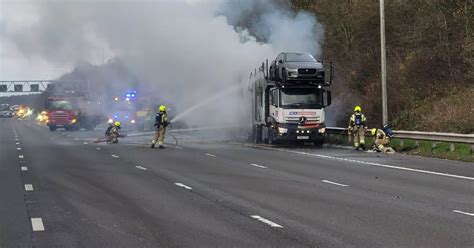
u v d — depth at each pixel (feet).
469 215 35.70
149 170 63.87
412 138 87.35
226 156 81.51
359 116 92.22
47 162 74.23
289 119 97.45
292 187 49.37
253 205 40.19
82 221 34.81
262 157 79.51
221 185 51.03
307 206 39.58
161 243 28.78
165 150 93.91
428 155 79.92
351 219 34.68
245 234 30.68
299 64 96.94
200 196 44.62
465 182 51.52
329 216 35.76
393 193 45.39
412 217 35.17
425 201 41.29
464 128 89.92
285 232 31.09
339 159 75.82
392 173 59.21
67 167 67.72
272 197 43.83
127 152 90.12
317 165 68.18
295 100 97.40
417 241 28.60
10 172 62.64
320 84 97.91
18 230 32.32
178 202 41.78
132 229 32.27
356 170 62.39
